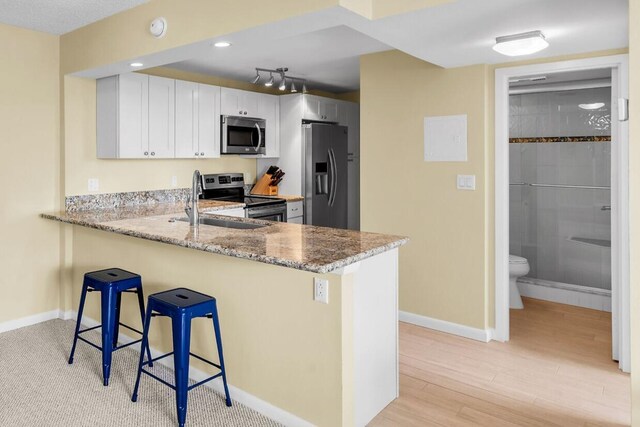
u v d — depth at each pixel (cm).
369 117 391
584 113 459
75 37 355
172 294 246
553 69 311
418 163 367
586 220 464
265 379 241
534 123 483
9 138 349
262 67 457
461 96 342
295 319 227
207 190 500
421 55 307
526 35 253
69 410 244
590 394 265
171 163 464
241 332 250
